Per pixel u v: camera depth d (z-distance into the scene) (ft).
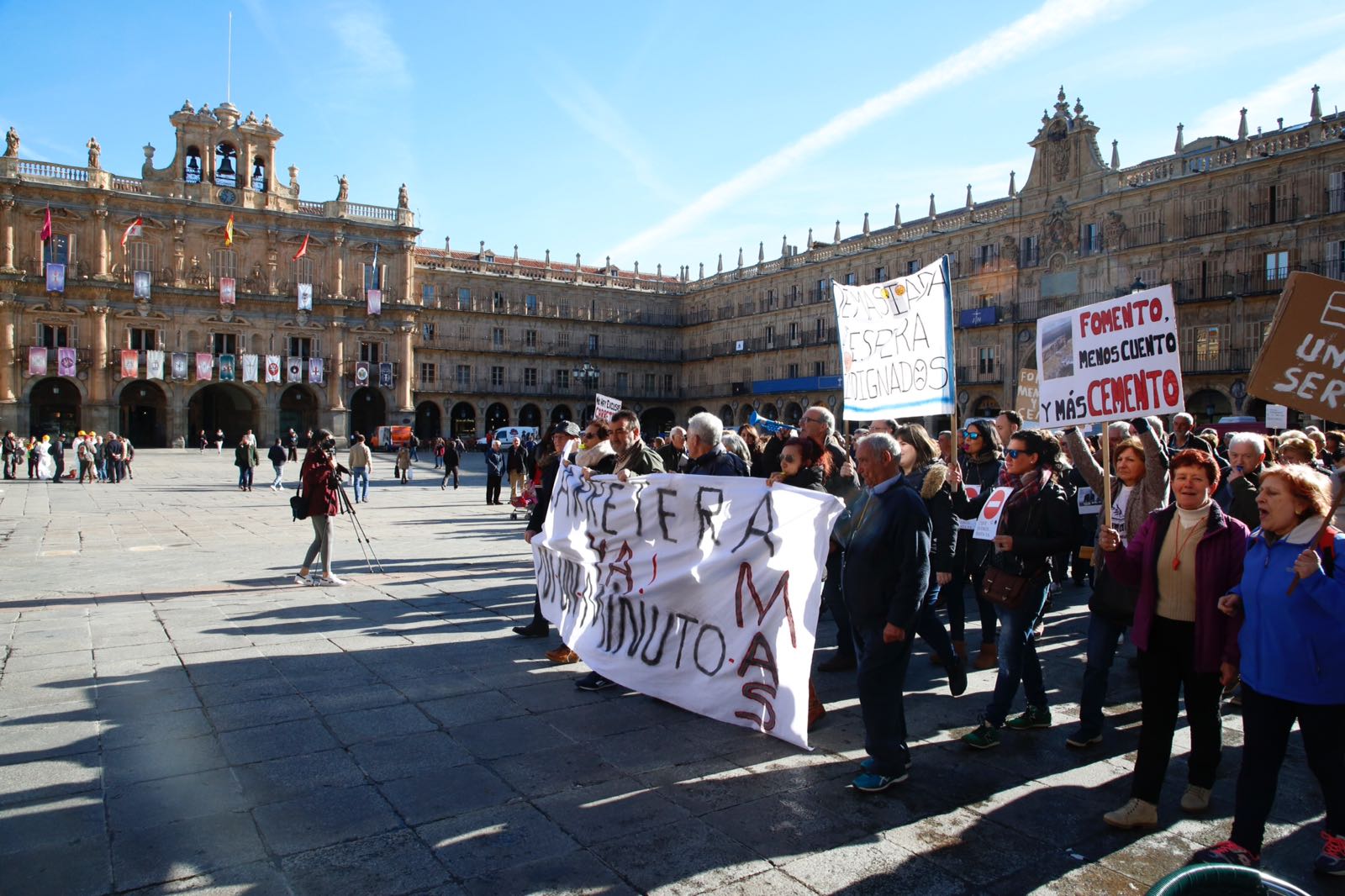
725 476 21.86
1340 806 13.80
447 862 14.10
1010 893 13.44
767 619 19.92
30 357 182.91
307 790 16.70
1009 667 19.54
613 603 23.79
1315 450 21.70
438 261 243.81
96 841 14.55
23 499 82.99
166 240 199.00
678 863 14.16
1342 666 13.39
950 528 22.66
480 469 160.35
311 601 34.63
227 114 205.67
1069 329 21.59
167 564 43.83
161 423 207.51
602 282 267.39
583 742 19.44
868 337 29.91
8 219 182.70
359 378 218.38
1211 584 15.43
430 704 21.91
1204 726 16.39
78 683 23.06
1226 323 130.72
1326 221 118.93
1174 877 8.32
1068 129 153.38
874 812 16.20
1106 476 19.36
